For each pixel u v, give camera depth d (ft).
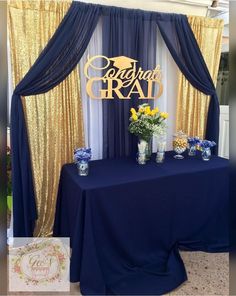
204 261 6.95
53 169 7.78
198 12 9.11
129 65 8.02
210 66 9.45
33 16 6.88
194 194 7.12
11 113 7.00
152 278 6.17
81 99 7.89
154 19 8.20
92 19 7.36
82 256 5.75
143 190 6.37
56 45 7.03
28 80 6.94
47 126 7.52
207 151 8.13
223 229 7.73
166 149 9.52
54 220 7.84
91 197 5.73
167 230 6.95
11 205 7.50
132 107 8.38
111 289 5.84
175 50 8.57
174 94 9.32
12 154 7.10
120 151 8.45
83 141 8.06
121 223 6.21
